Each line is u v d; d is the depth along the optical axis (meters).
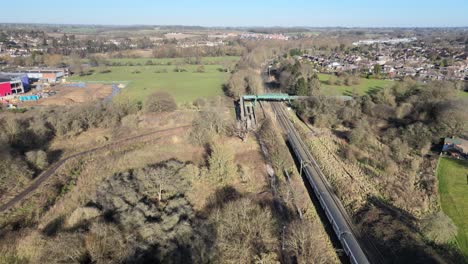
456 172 86.69
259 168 88.56
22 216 65.56
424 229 60.62
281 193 74.38
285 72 195.25
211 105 148.50
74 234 54.12
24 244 55.44
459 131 104.62
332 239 61.69
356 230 63.41
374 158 97.19
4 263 52.59
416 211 70.69
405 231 61.47
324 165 92.88
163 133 112.38
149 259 53.84
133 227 59.94
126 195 70.25
